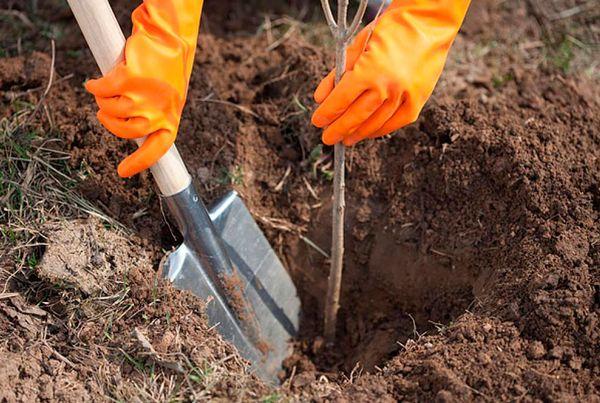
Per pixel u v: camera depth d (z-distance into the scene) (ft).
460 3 3.47
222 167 3.98
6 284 3.49
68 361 3.38
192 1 3.41
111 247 3.63
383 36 3.39
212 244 3.63
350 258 4.07
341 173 3.48
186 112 4.02
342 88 3.31
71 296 3.50
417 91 3.40
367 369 3.81
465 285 3.86
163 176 3.48
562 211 3.66
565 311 3.38
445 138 3.97
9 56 4.29
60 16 4.48
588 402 3.23
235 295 3.72
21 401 3.25
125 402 3.32
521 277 3.55
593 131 3.97
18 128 3.86
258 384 3.42
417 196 3.97
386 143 4.04
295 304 4.06
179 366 3.39
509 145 3.82
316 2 4.78
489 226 3.82
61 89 4.05
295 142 4.12
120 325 3.48
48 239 3.54
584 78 4.42
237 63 4.33
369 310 4.11
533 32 4.67
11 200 3.68
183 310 3.54
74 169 3.80
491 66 4.45
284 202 4.08
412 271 3.97
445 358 3.39
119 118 3.31
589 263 3.53
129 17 4.48
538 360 3.34
